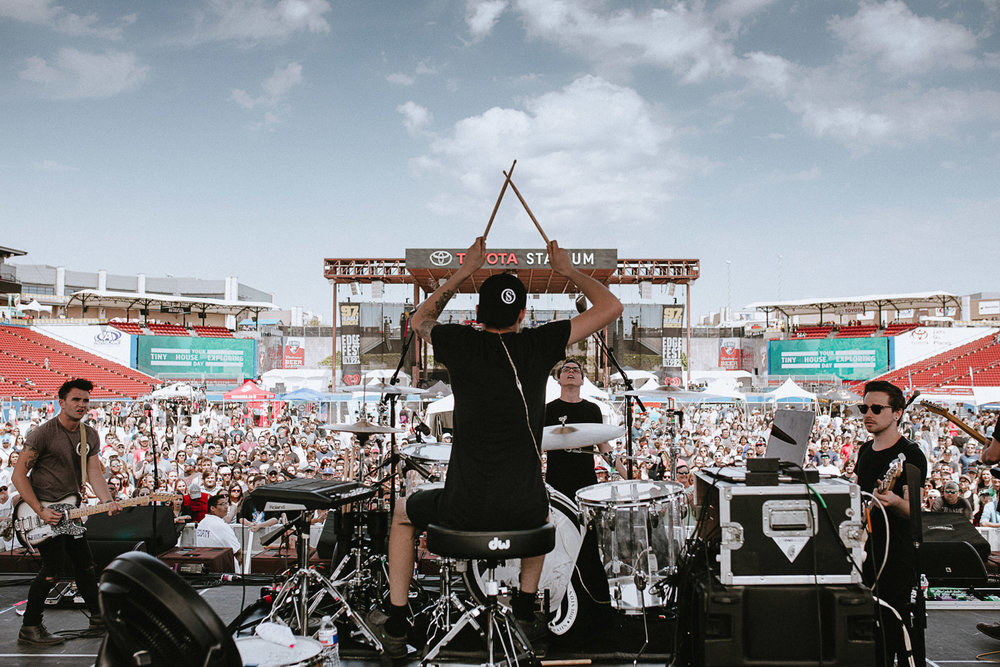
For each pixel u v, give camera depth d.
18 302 53.53
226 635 2.15
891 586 3.35
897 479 3.37
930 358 44.31
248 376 46.84
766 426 21.86
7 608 4.83
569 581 3.92
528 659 3.03
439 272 29.45
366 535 4.45
